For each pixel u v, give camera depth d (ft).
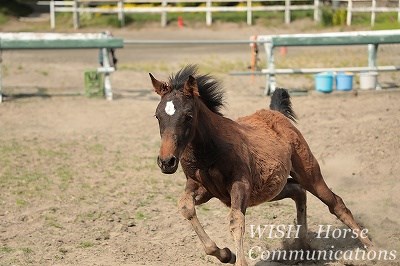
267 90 52.01
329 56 70.79
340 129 38.29
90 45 51.49
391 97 47.83
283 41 51.03
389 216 26.14
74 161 35.65
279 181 20.93
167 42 52.31
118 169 34.14
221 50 80.79
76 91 55.06
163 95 18.69
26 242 24.22
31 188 30.83
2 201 28.99
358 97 48.70
